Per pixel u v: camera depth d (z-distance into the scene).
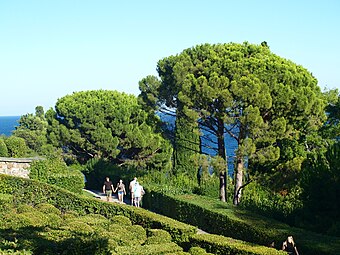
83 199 21.08
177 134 27.23
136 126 38.16
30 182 22.92
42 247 10.84
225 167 21.34
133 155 39.16
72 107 39.53
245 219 16.17
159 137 37.31
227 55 21.86
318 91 23.91
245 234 15.51
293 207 16.73
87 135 39.56
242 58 21.69
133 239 15.28
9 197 21.42
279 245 13.92
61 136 40.12
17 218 14.45
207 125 22.77
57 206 22.00
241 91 19.72
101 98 41.09
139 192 24.00
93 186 33.25
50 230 12.90
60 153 39.97
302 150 23.30
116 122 38.41
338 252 11.78
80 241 11.26
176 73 21.98
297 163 20.06
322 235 13.48
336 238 13.09
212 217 17.64
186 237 15.64
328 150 15.41
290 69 21.53
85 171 33.75
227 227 16.61
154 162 37.41
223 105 20.52
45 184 22.58
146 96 24.31
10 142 38.25
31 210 17.81
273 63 21.30
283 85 20.42
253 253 12.69
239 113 20.83
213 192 25.03
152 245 13.52
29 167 27.16
